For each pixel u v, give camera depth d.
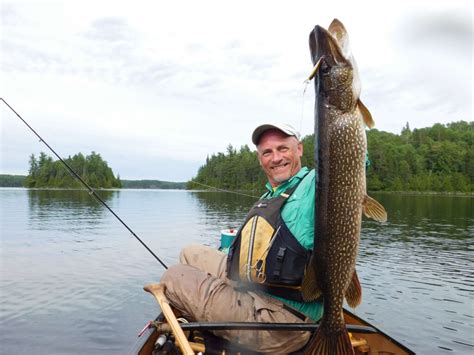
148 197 64.62
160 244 17.14
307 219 3.21
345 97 2.85
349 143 2.84
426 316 8.68
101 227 22.62
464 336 7.64
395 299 9.84
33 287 10.21
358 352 4.15
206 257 4.24
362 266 13.38
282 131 3.59
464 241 18.81
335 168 2.85
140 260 13.67
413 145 85.81
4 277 11.16
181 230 21.81
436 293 10.30
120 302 9.15
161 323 3.66
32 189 79.06
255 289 3.46
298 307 3.32
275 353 3.30
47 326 7.73
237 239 3.55
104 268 12.39
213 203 50.59
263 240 3.35
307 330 3.09
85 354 6.58
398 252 15.96
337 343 2.89
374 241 18.84
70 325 7.78
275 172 3.67
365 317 8.63
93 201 46.88
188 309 3.57
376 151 72.75
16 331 7.50
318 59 2.93
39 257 13.91
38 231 20.50
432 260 14.39
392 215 32.62
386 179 72.44
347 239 2.88
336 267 2.88
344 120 2.85
